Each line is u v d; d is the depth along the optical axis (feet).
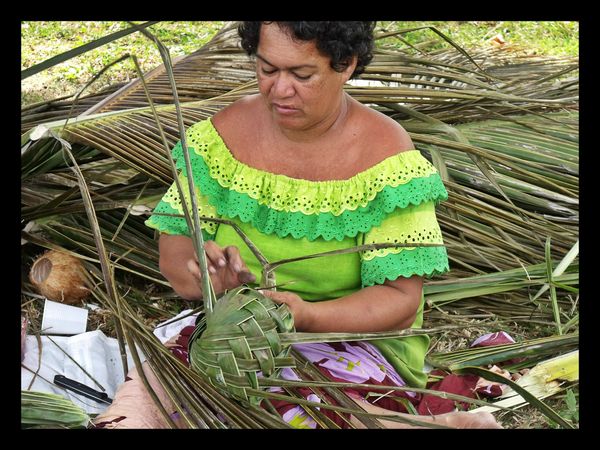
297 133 6.57
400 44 15.03
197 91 10.57
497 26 15.90
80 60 14.20
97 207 7.87
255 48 6.03
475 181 10.48
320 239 6.70
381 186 6.57
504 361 8.50
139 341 6.77
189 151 6.92
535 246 9.99
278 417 6.17
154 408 6.48
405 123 10.53
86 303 9.26
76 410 6.87
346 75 6.21
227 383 5.93
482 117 11.37
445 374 8.17
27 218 9.34
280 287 6.82
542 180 10.22
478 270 9.77
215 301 6.14
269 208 6.71
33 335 8.37
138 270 9.61
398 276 6.66
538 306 9.57
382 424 6.32
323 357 6.75
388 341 7.02
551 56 14.32
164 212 7.00
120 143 9.14
